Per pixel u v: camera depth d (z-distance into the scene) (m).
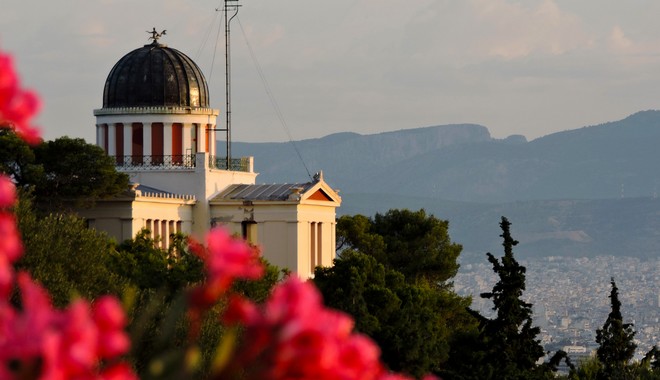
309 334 18.31
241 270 19.70
